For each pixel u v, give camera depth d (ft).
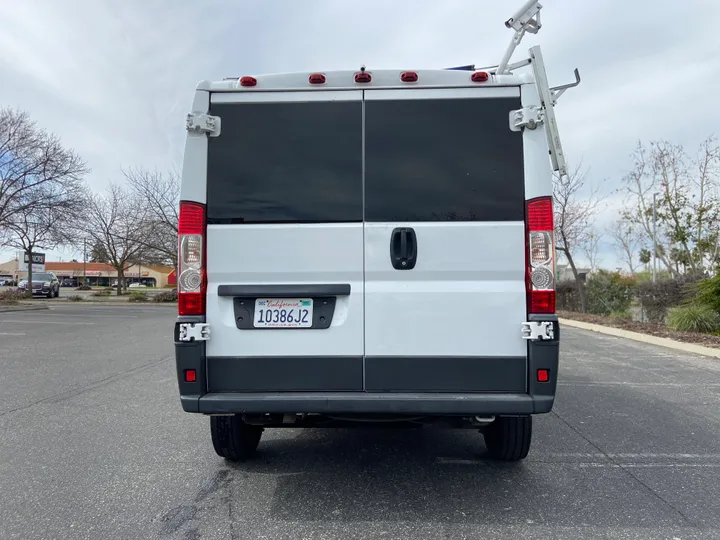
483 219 10.54
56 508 11.07
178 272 10.61
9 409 19.03
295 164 10.76
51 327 50.65
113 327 50.85
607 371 26.81
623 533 9.91
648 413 18.63
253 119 10.85
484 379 10.41
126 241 120.26
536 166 10.46
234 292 10.64
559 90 20.33
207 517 10.66
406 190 10.64
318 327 10.64
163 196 103.91
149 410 18.92
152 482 12.46
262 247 10.67
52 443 15.28
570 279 72.08
